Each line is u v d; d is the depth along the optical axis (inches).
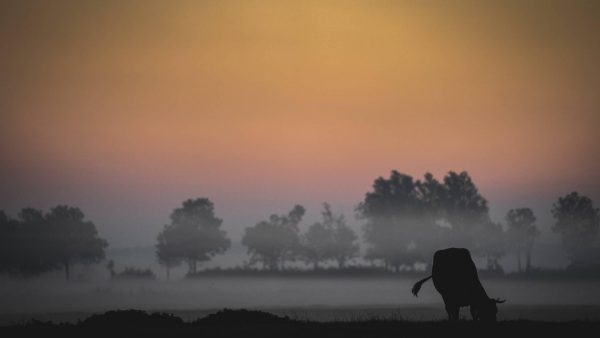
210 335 3166.8
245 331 3255.4
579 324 3240.7
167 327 3560.5
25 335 3361.2
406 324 3307.1
